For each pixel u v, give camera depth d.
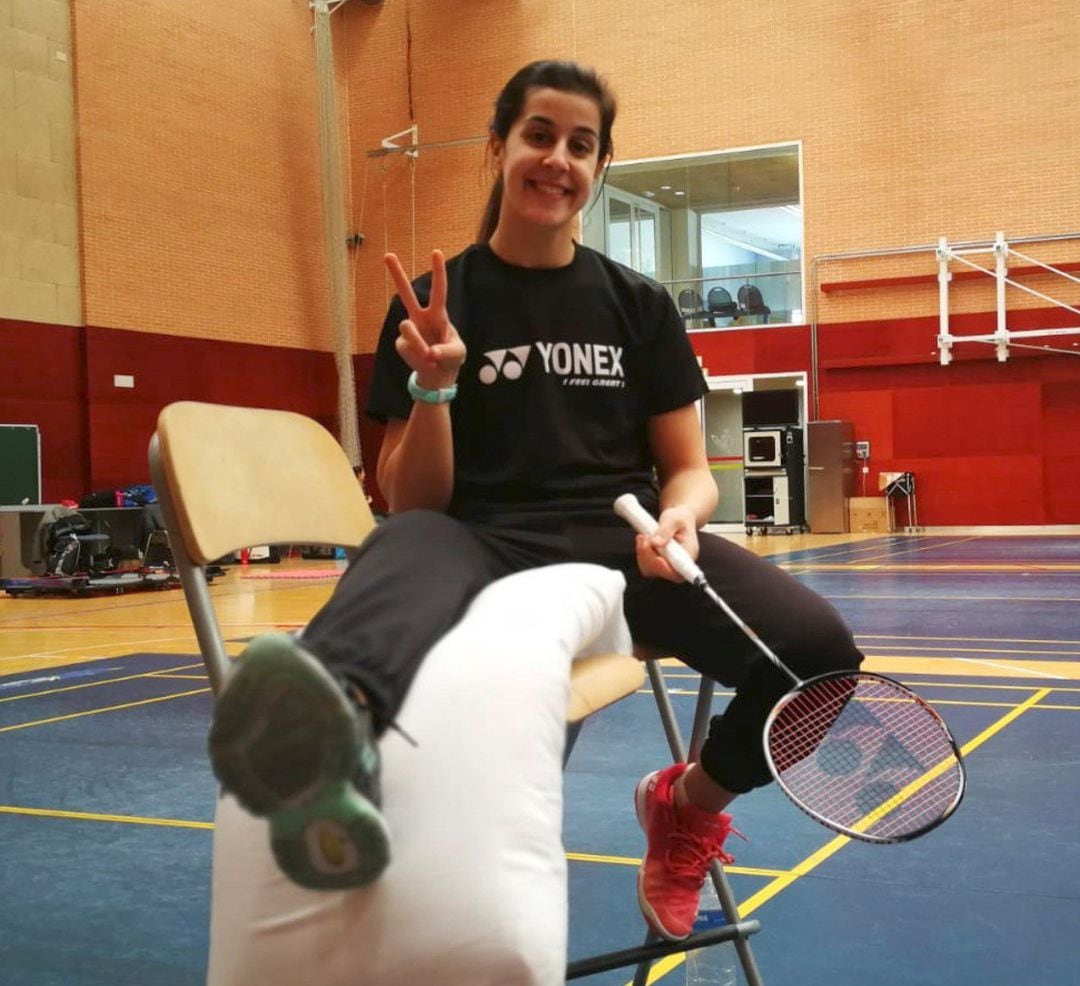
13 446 18.34
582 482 2.37
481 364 2.37
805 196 21.78
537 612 1.71
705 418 23.98
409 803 1.49
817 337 21.94
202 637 1.88
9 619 12.07
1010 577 12.81
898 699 2.02
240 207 21.83
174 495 1.88
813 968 2.79
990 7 20.70
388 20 23.73
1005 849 3.68
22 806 4.52
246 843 1.58
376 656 1.50
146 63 20.25
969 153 20.91
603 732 5.62
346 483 2.38
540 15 22.89
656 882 2.21
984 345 21.00
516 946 1.46
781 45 21.83
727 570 2.19
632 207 22.77
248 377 21.86
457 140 23.25
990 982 2.69
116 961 2.96
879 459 21.81
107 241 19.64
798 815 4.13
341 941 1.49
